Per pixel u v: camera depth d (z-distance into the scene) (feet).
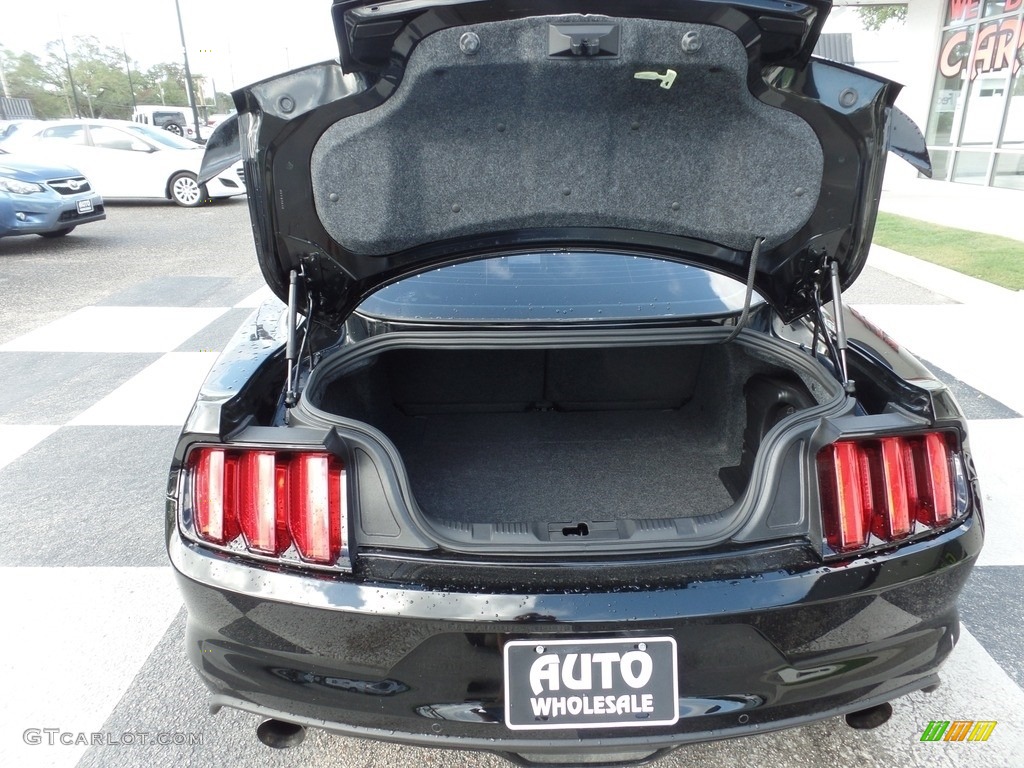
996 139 38.01
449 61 4.14
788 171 4.78
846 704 4.39
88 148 36.32
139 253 25.35
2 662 6.46
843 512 4.17
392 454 4.19
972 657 6.48
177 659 6.52
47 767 5.41
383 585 3.99
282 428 4.19
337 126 4.46
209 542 4.22
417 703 4.16
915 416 4.37
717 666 4.11
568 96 4.41
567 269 6.62
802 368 5.52
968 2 39.96
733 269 5.53
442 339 5.88
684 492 6.28
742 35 4.04
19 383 13.12
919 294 18.61
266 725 4.64
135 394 12.57
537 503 6.09
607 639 3.97
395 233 5.08
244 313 17.46
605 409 7.91
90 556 8.00
